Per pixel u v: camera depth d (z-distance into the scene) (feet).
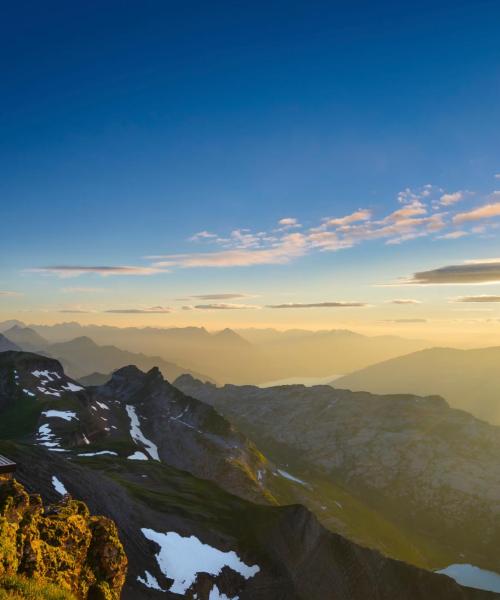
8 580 61.72
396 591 282.97
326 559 271.08
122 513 211.61
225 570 212.23
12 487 85.76
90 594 85.97
